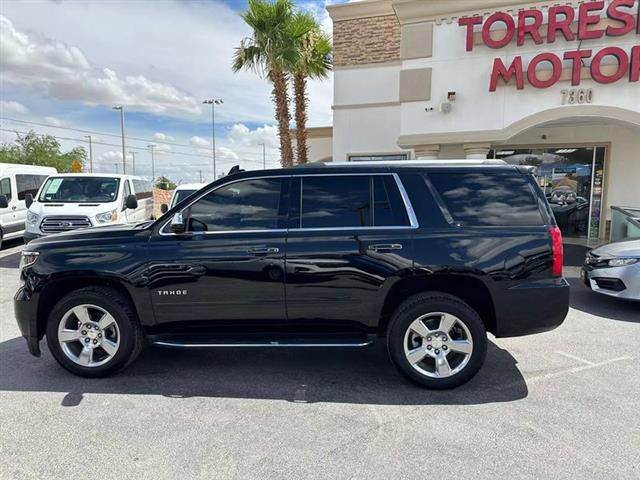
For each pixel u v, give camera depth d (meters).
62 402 3.45
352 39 11.93
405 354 3.64
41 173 13.57
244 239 3.74
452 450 2.78
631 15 8.24
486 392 3.60
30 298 3.85
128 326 3.83
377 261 3.64
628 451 2.75
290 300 3.72
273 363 4.27
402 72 9.78
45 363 4.25
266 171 3.90
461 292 3.85
